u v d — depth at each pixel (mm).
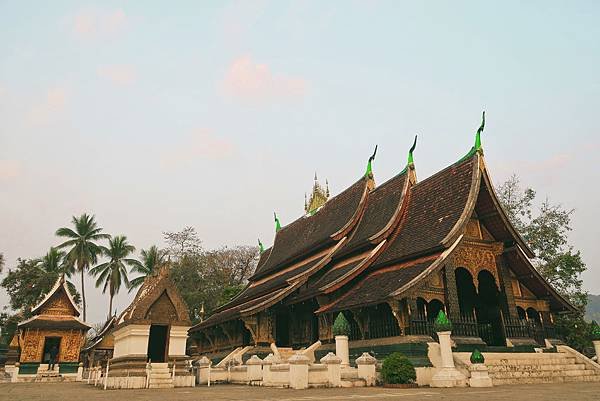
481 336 20516
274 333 23938
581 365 18547
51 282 48406
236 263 57625
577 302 29719
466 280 22938
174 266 54344
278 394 11328
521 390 12273
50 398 10398
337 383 13945
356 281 21562
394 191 24781
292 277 25156
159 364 15273
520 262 20703
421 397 9969
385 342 17312
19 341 30188
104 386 14836
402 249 20625
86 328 28719
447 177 21750
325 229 29375
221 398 10086
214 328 30312
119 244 53156
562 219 33406
